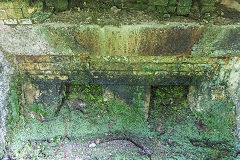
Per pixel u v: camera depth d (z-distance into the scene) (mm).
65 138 2824
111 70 2582
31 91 2750
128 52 2346
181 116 2908
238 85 2539
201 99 2740
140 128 2859
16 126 2830
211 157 2609
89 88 3035
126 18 2119
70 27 2123
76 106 2990
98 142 2781
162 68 2541
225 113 2711
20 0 2004
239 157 2572
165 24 2088
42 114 2885
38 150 2727
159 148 2715
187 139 2768
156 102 3014
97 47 2297
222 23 2078
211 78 2596
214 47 2264
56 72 2617
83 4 2219
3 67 2496
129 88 2727
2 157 2693
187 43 2242
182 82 2664
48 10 2123
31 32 2201
